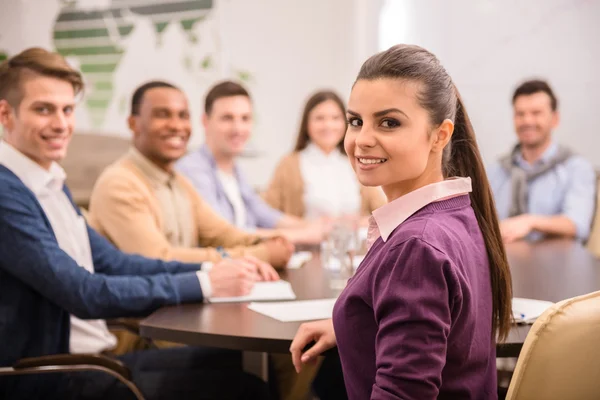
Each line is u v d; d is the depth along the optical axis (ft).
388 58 4.05
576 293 6.73
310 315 6.01
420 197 4.13
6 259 6.63
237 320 5.93
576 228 12.65
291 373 9.11
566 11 15.67
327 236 9.30
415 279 3.70
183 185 10.32
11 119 7.21
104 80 16.83
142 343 9.43
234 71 16.93
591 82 15.66
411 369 3.60
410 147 4.01
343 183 14.33
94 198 9.31
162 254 8.87
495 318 4.43
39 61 7.18
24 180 7.14
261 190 17.07
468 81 16.37
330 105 14.07
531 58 15.96
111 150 16.35
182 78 16.89
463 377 4.01
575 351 3.94
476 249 4.18
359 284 4.00
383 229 4.13
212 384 6.98
